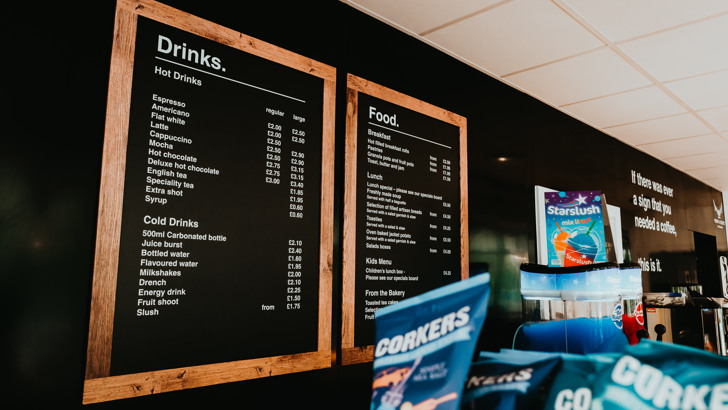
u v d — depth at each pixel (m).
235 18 1.96
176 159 1.73
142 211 1.63
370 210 2.34
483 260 2.90
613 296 1.76
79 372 1.48
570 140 3.82
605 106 3.64
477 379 0.70
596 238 2.48
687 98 3.45
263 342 1.88
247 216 1.89
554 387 0.65
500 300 2.97
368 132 2.38
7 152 1.41
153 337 1.61
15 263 1.39
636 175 4.73
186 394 1.68
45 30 1.50
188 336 1.69
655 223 4.98
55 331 1.44
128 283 1.58
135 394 1.55
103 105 1.60
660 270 4.95
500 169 3.12
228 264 1.82
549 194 2.61
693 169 5.69
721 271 6.54
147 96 1.68
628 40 2.62
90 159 1.56
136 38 1.67
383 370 0.70
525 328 1.86
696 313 3.33
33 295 1.41
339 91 2.31
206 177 1.80
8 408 1.35
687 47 2.68
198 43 1.83
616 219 4.22
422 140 2.63
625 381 0.63
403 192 2.49
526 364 0.70
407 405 0.64
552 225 2.58
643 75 3.07
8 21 1.44
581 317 1.74
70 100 1.53
